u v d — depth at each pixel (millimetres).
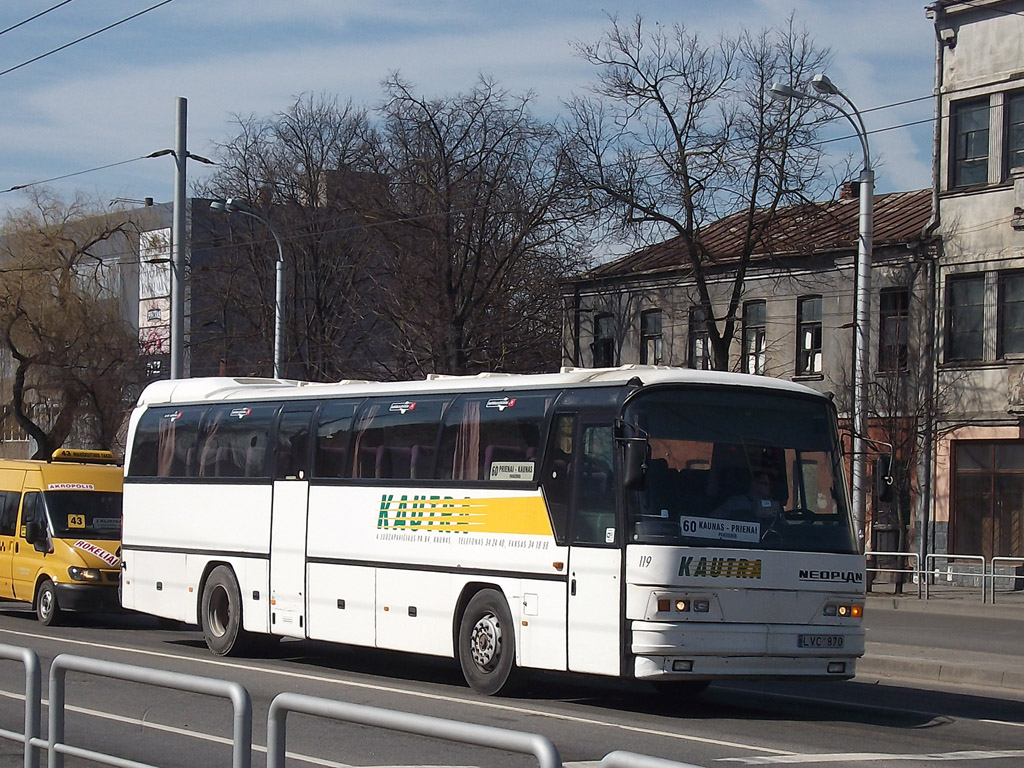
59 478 23234
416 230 43500
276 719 5605
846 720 12938
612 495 12914
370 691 14117
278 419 17547
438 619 14695
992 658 17828
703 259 40594
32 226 49031
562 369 14359
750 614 12648
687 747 10797
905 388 35062
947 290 35250
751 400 13453
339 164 51344
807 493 13391
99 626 22969
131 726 7621
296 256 52562
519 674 13938
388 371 46938
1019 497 33406
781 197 37062
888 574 31281
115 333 49781
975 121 35188
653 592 12398
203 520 18469
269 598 17172
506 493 14102
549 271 44438
